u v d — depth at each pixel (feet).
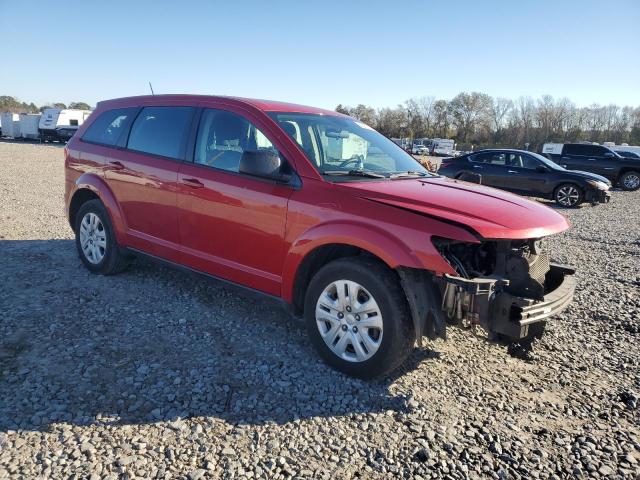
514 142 298.97
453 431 9.93
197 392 10.77
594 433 10.16
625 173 71.77
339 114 16.28
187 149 14.85
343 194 11.59
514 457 9.27
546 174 48.93
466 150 286.87
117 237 16.88
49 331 13.25
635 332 15.34
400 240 10.51
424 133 328.90
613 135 284.41
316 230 11.62
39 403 10.06
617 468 9.14
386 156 14.97
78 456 8.62
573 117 293.84
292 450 9.10
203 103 15.02
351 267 11.19
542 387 11.85
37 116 148.25
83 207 17.94
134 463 8.54
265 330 14.02
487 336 10.92
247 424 9.78
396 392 11.18
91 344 12.66
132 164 16.16
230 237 13.51
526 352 11.64
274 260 12.62
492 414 10.61
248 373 11.66
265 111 13.61
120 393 10.57
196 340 13.20
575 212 45.34
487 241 11.22
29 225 26.25
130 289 16.66
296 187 12.24
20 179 48.34
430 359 12.83
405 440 9.57
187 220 14.55
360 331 11.28
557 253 26.55
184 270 15.06
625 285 20.33
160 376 11.33
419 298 10.49
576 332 15.19
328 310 11.85
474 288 9.98
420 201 11.08
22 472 8.16
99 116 18.58
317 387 11.21
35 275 17.65
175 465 8.55
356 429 9.82
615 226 37.04
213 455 8.86
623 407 11.18
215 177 13.78
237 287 13.67
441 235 10.14
